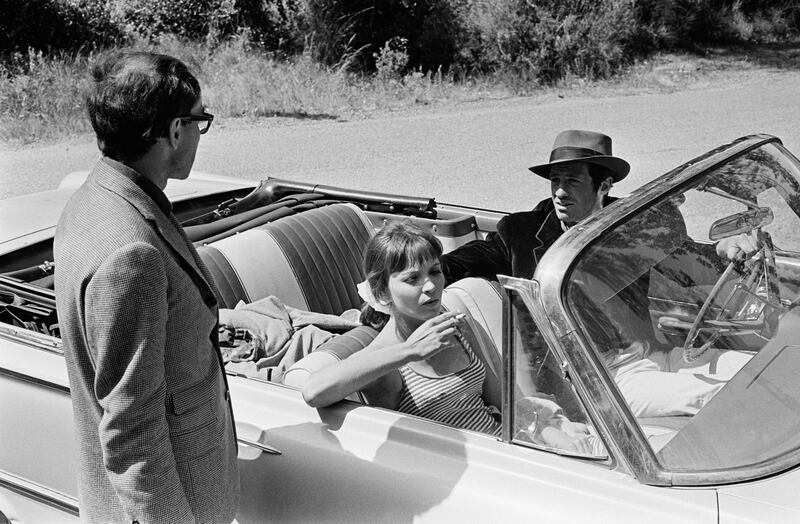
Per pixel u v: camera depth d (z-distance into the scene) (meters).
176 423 1.92
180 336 1.90
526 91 14.88
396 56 15.05
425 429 2.13
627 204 2.22
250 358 2.90
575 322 1.90
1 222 3.49
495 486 1.94
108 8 15.27
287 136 11.28
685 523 1.75
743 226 2.46
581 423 1.94
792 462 1.87
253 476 2.25
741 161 2.58
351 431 2.18
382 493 2.05
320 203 4.05
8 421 2.61
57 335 2.76
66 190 4.03
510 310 1.96
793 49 17.55
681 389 2.05
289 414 2.28
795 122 10.93
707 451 1.92
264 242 3.46
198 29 15.66
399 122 12.27
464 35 15.93
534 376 1.98
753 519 1.73
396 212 4.09
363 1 15.93
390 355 2.22
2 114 11.96
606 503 1.84
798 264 2.57
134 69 1.82
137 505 1.82
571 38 15.56
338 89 13.98
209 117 1.96
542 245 3.45
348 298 3.72
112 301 1.75
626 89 14.70
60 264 1.84
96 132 1.88
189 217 4.02
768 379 2.16
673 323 2.17
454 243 3.88
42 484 2.59
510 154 9.91
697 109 12.28
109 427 1.80
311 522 2.17
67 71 13.23
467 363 2.63
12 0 14.37
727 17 18.33
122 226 1.79
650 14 17.23
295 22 15.91
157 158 1.89
